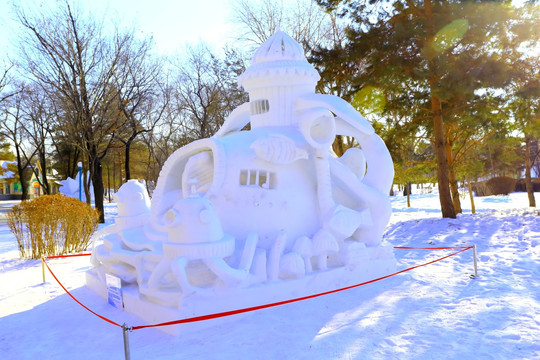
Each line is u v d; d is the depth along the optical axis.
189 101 30.03
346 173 7.18
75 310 6.34
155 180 32.75
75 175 34.44
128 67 22.44
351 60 15.10
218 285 5.49
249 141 6.83
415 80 14.41
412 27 13.84
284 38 7.45
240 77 7.57
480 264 8.35
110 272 6.64
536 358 4.15
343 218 6.75
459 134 18.14
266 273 6.08
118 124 24.06
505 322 5.10
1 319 6.17
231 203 6.32
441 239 11.85
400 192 52.31
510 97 14.63
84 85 20.39
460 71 13.19
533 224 11.91
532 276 7.24
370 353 4.40
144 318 5.68
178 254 5.29
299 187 6.74
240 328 5.19
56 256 10.55
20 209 11.56
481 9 13.33
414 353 4.36
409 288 6.75
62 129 24.81
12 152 51.09
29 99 27.33
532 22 13.53
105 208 34.81
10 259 11.45
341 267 6.82
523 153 28.14
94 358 4.61
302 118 6.61
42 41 19.39
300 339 4.81
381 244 7.62
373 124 16.72
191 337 5.00
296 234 6.64
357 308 5.84
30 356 4.80
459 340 4.65
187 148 6.95
